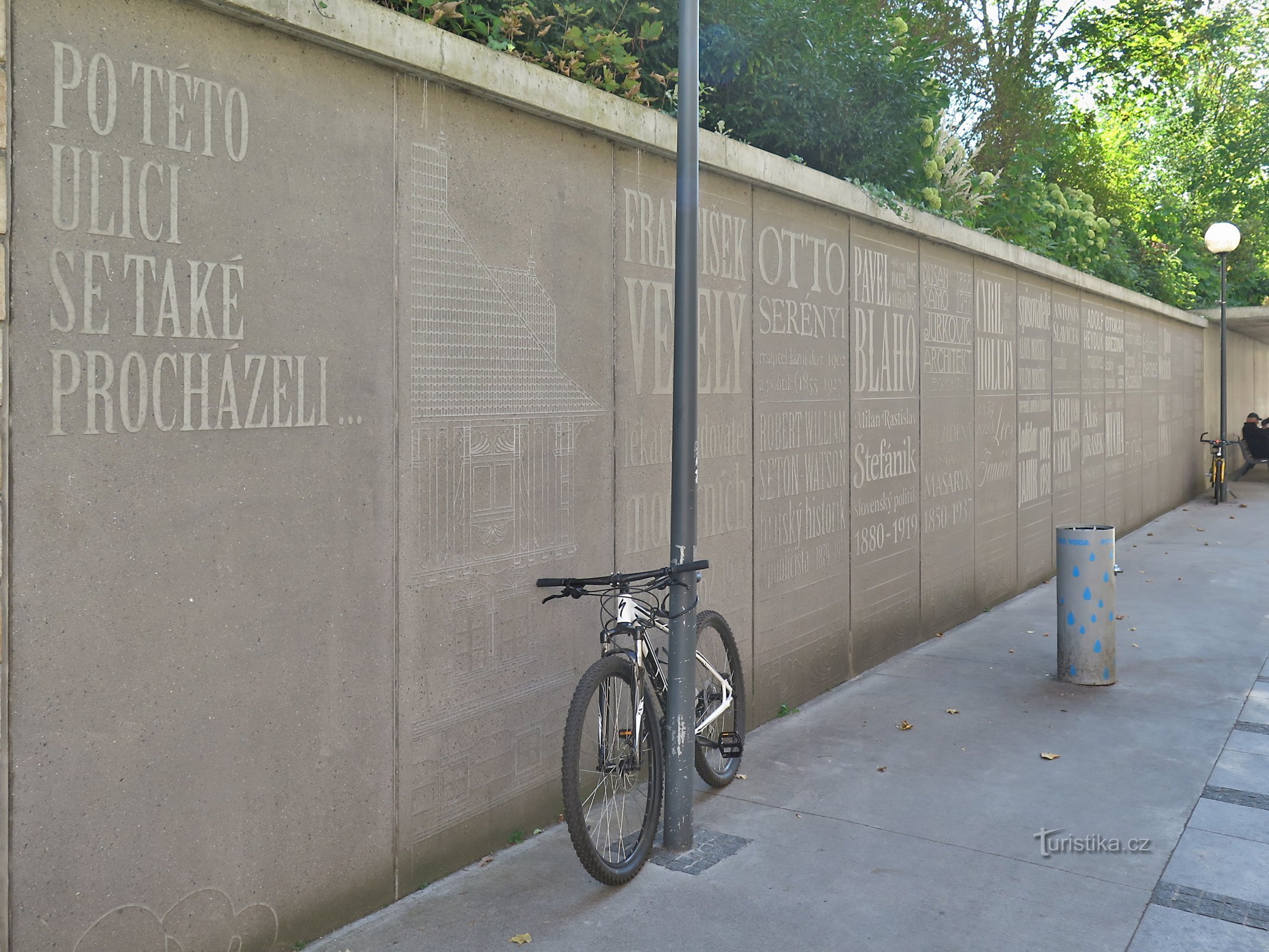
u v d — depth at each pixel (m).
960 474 8.27
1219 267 21.25
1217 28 18.69
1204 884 3.71
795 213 5.93
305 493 3.22
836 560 6.43
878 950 3.25
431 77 3.58
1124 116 21.38
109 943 2.76
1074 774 4.82
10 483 2.51
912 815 4.34
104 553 2.70
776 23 6.37
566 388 4.28
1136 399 14.10
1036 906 3.54
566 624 4.32
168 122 2.80
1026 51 15.89
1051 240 12.74
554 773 4.29
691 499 3.98
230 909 3.05
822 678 6.27
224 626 3.00
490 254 3.88
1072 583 6.38
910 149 7.57
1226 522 14.56
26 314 2.52
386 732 3.53
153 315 2.78
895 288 7.13
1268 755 5.06
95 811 2.71
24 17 2.50
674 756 3.99
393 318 3.49
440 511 3.71
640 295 4.70
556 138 4.19
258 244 3.04
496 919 3.45
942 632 7.96
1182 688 6.27
